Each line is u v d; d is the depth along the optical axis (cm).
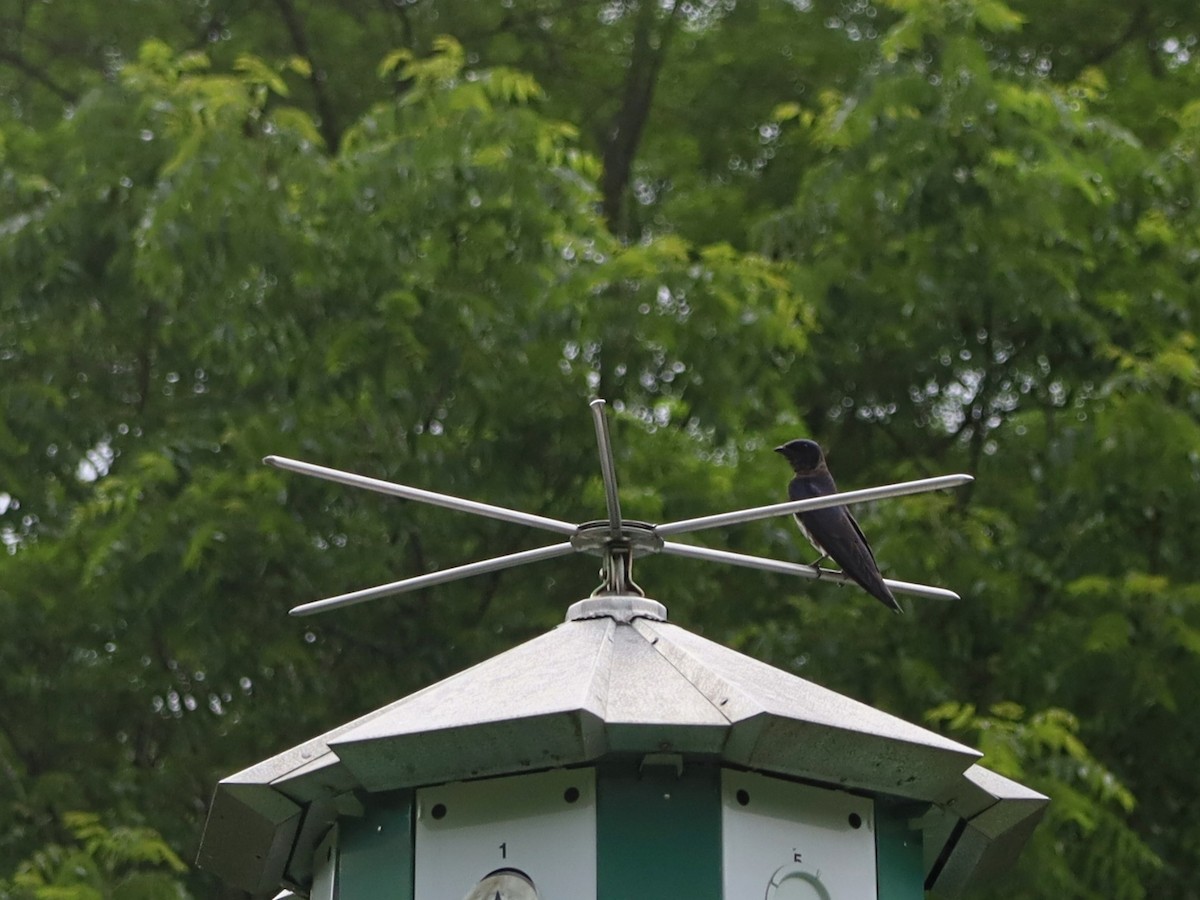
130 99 1588
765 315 1465
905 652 1452
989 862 773
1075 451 1472
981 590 1460
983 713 1462
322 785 726
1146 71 2016
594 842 683
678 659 692
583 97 2270
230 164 1448
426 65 1561
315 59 2147
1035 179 1528
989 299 1540
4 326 1605
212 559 1395
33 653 1513
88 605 1453
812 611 1435
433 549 1521
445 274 1475
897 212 1554
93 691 1511
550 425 1462
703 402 1447
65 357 1616
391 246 1466
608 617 722
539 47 2284
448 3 2242
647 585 1421
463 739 668
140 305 1588
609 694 673
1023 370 1620
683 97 2205
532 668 697
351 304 1460
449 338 1448
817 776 689
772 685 698
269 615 1445
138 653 1507
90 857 1337
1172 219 1664
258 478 1412
